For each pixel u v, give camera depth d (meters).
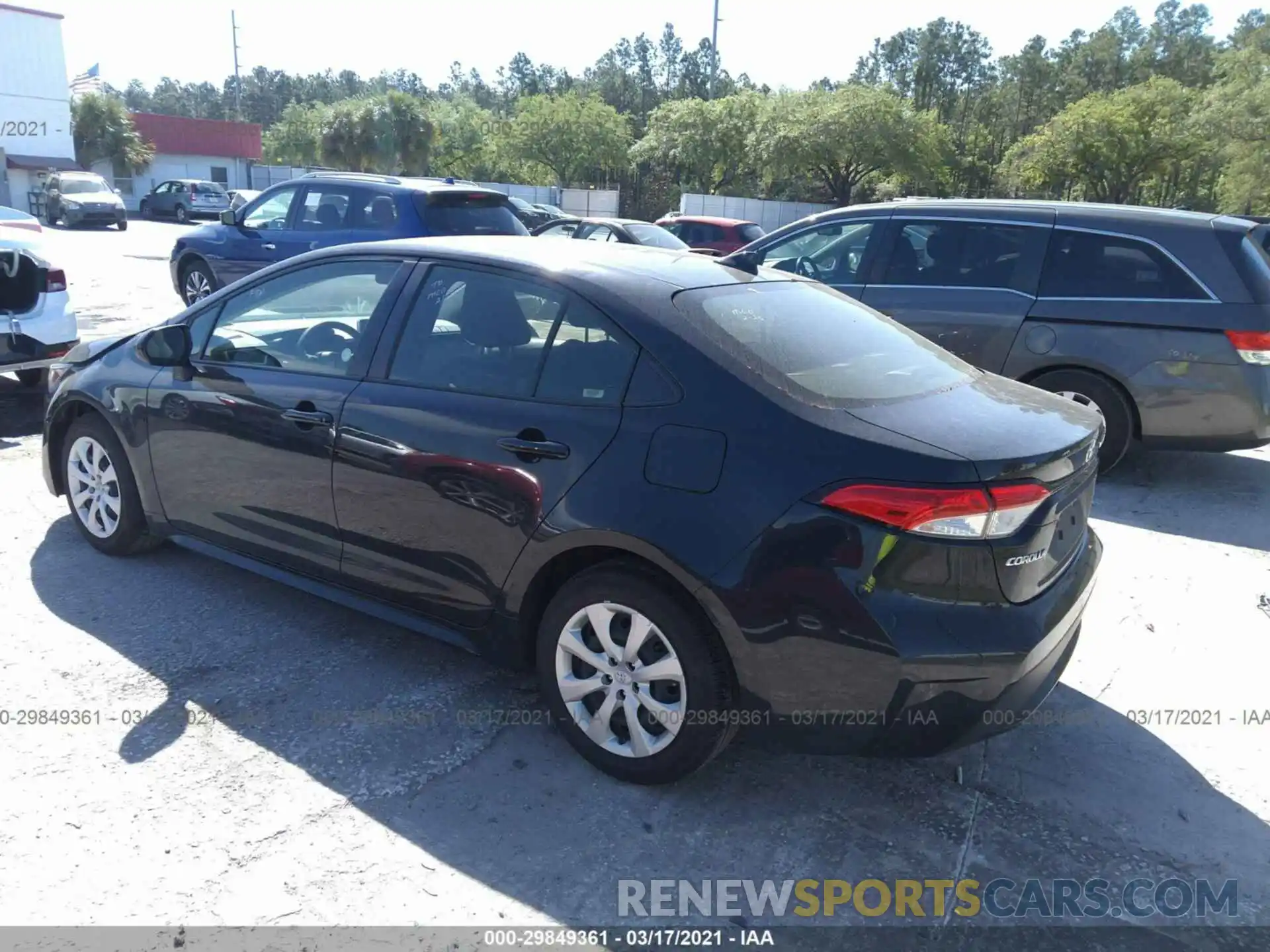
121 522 4.45
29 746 3.09
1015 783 3.18
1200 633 4.32
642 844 2.80
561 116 55.44
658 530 2.78
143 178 48.91
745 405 2.79
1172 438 6.15
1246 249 5.93
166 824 2.76
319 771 3.05
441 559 3.31
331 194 10.50
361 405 3.48
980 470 2.56
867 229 7.12
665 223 18.11
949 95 90.62
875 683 2.61
